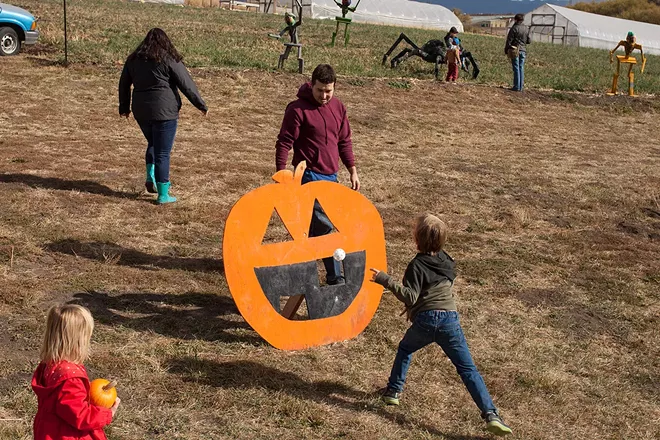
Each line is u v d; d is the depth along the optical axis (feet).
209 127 45.85
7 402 14.71
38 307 19.13
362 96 59.00
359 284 19.35
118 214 27.35
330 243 19.06
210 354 17.70
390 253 26.50
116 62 58.13
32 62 55.83
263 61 66.28
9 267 21.39
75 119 43.68
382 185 35.27
